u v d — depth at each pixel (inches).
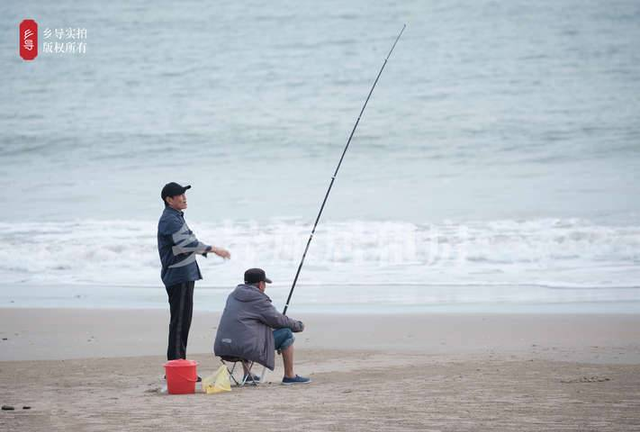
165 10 4680.1
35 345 1250.0
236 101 3882.9
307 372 1023.0
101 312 1536.7
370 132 3454.7
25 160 3378.4
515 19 4306.1
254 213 2493.8
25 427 704.4
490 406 762.8
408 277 1849.2
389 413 738.2
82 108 3934.5
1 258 2111.2
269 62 4195.4
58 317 1488.7
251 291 929.5
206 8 4643.2
